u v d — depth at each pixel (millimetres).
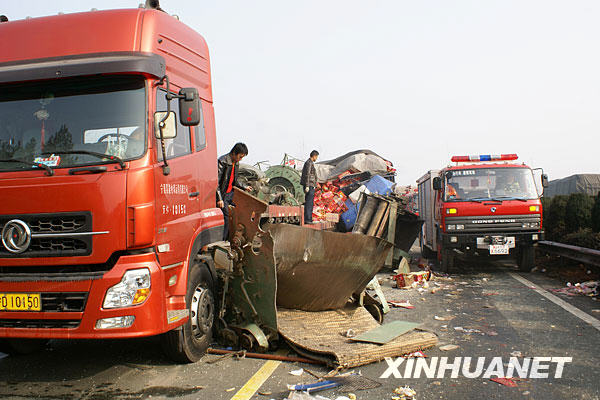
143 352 5777
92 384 4762
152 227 4531
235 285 5984
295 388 4477
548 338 6180
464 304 8508
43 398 4426
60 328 4371
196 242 5543
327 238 5949
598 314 7484
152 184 4590
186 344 5195
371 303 7098
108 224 4406
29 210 4508
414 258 16812
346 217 16062
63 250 4465
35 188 4504
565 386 4566
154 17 5305
